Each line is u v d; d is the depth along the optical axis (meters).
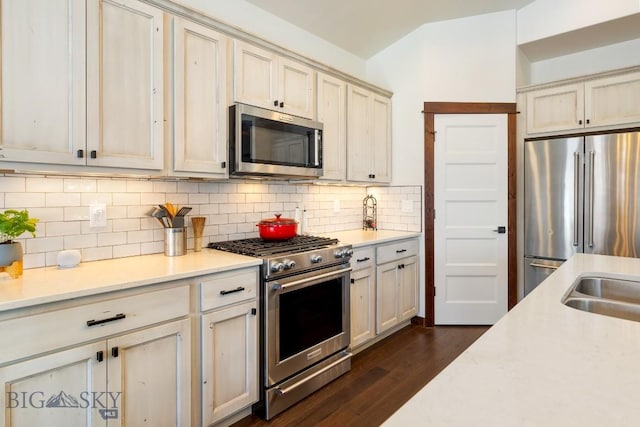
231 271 1.85
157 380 1.58
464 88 3.34
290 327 2.10
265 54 2.31
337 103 2.91
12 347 1.21
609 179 2.77
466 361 0.77
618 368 0.74
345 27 3.18
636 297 1.65
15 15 1.41
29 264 1.70
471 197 3.35
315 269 2.25
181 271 1.66
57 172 1.58
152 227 2.13
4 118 1.39
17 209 1.67
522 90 3.30
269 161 2.26
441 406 0.60
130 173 1.74
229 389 1.85
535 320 1.05
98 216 1.92
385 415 2.03
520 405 0.60
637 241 2.66
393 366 2.60
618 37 3.13
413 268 3.36
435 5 3.10
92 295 1.38
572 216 2.93
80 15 1.56
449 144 3.37
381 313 2.95
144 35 1.78
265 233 2.39
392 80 3.60
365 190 3.78
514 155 3.29
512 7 3.22
